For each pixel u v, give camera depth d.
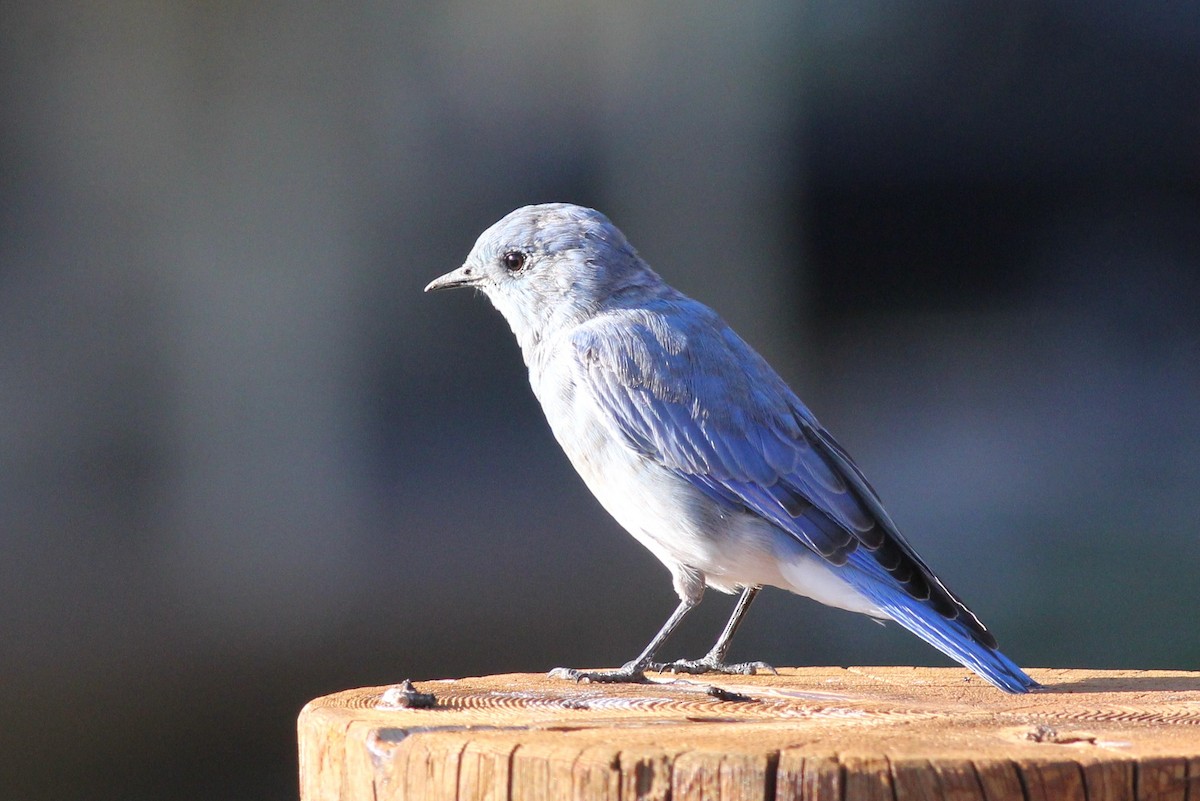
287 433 16.16
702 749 3.99
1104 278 20.69
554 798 4.01
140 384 15.52
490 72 16.73
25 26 15.08
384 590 14.07
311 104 16.16
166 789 10.87
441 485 16.42
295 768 11.20
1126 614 13.91
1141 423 19.09
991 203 20.61
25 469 14.98
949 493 17.38
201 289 15.84
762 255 18.23
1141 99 19.58
